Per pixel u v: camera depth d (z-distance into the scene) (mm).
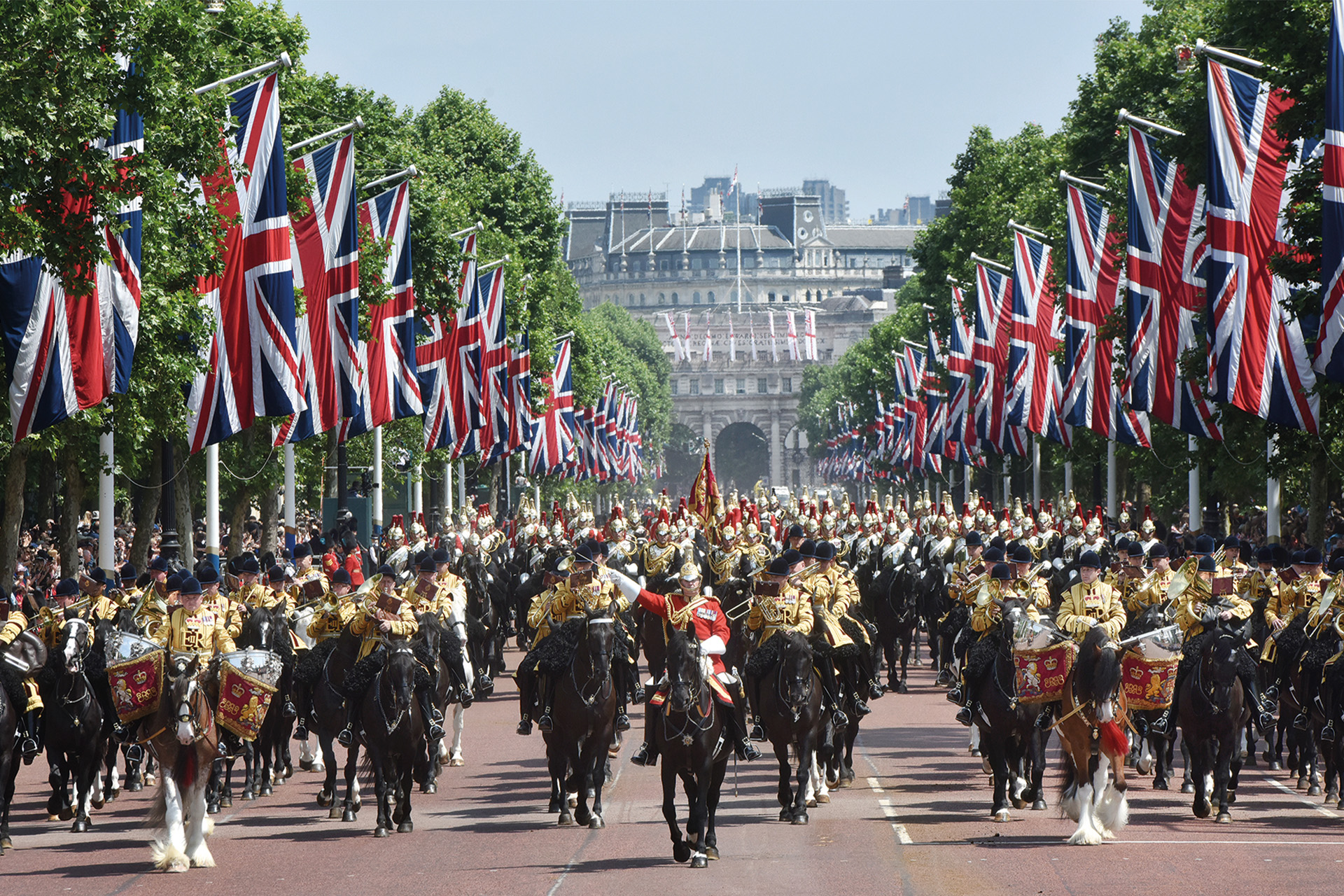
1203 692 88438
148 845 86250
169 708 79625
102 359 116250
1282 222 141250
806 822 88750
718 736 78125
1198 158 157125
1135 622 97125
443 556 108375
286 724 109750
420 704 89625
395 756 88312
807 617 90062
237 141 135250
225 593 128125
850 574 114625
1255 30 147000
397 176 189000
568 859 79250
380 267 187875
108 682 90562
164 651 83438
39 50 106375
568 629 90375
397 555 149875
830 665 91125
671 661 76938
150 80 111625
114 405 137750
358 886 73500
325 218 158250
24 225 106062
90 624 95500
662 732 77500
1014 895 69188
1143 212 160125
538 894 70500
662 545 146500
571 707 87750
